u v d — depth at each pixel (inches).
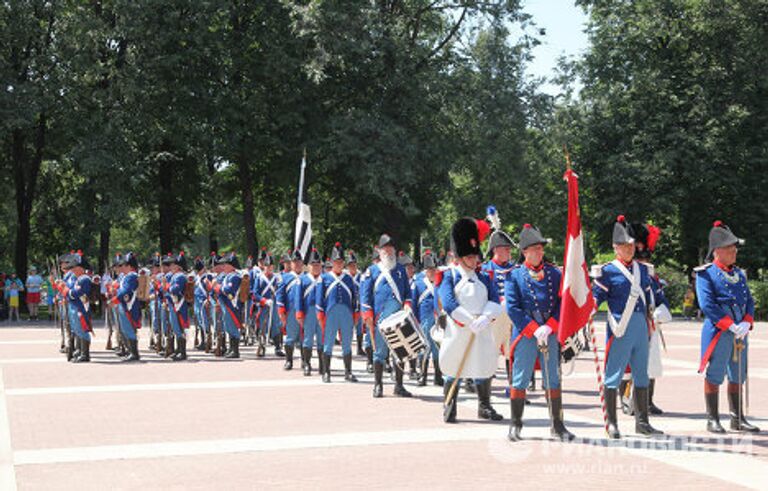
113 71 1488.7
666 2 1763.0
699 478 298.2
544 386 370.9
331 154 1503.4
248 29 1572.3
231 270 775.1
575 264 351.6
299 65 1498.5
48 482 297.7
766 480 294.8
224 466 321.4
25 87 1482.5
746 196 1808.6
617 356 371.6
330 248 2010.3
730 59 1769.2
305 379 602.9
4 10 1476.4
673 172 1729.8
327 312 581.3
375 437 378.0
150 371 653.9
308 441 369.1
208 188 1797.5
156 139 1513.3
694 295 1556.3
